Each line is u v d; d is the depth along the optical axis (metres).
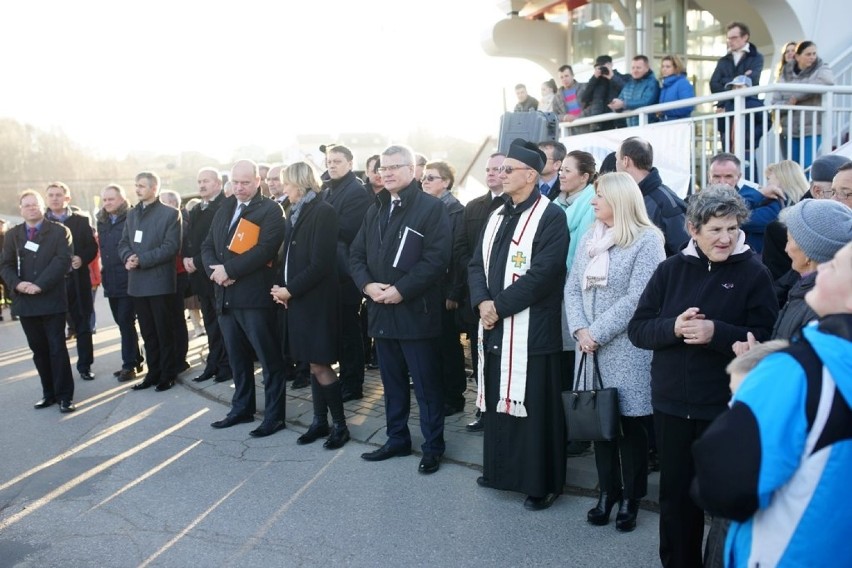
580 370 3.59
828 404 1.49
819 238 2.38
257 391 6.44
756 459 1.50
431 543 3.47
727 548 1.73
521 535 3.51
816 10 7.72
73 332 10.09
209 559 3.41
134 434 5.45
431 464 4.36
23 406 6.41
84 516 3.98
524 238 3.78
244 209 5.22
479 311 3.98
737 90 5.89
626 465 3.51
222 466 4.66
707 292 2.78
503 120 5.97
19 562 3.47
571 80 8.53
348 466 4.54
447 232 4.36
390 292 4.31
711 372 2.74
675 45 9.35
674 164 6.22
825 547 1.50
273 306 5.27
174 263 6.70
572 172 4.38
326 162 5.99
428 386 4.40
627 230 3.41
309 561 3.35
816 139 6.27
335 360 4.87
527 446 3.77
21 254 6.01
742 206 2.70
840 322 1.58
